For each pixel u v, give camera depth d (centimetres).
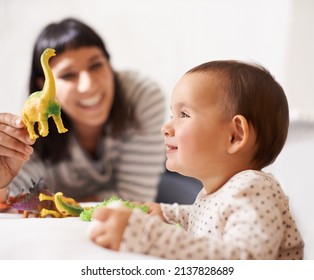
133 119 221
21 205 104
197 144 88
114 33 305
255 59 293
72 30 195
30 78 201
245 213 75
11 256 73
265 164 92
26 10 297
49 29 199
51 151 204
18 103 287
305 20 267
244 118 87
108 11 307
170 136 92
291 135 168
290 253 85
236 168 90
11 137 106
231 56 300
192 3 304
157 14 308
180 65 304
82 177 218
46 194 106
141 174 227
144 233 71
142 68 305
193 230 93
